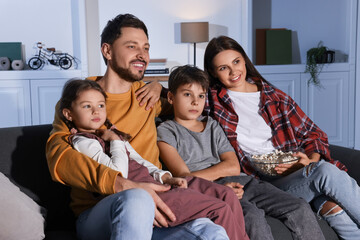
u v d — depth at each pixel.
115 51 1.77
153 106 1.88
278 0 5.06
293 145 2.10
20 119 4.35
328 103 4.68
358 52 4.63
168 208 1.37
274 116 2.12
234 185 1.72
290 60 4.80
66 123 1.63
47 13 4.81
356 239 1.70
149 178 1.55
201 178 1.66
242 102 2.14
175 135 1.88
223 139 1.96
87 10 4.96
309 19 5.11
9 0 4.70
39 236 1.41
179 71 1.90
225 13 5.32
